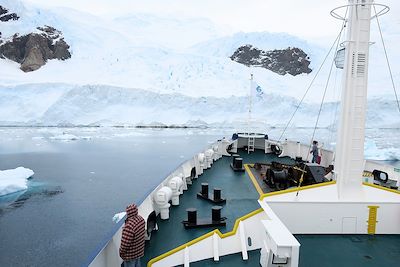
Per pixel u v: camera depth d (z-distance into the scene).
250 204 6.91
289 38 118.56
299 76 103.38
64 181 23.42
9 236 13.86
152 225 5.25
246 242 4.87
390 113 71.50
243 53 117.19
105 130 64.94
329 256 4.79
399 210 5.43
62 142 46.47
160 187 6.38
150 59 99.81
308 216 5.45
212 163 11.80
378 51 104.00
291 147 13.25
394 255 4.83
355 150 5.42
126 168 28.02
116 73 93.81
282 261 3.89
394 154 34.09
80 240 13.42
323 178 6.87
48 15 106.75
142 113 74.56
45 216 16.33
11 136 52.41
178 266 4.45
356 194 5.48
